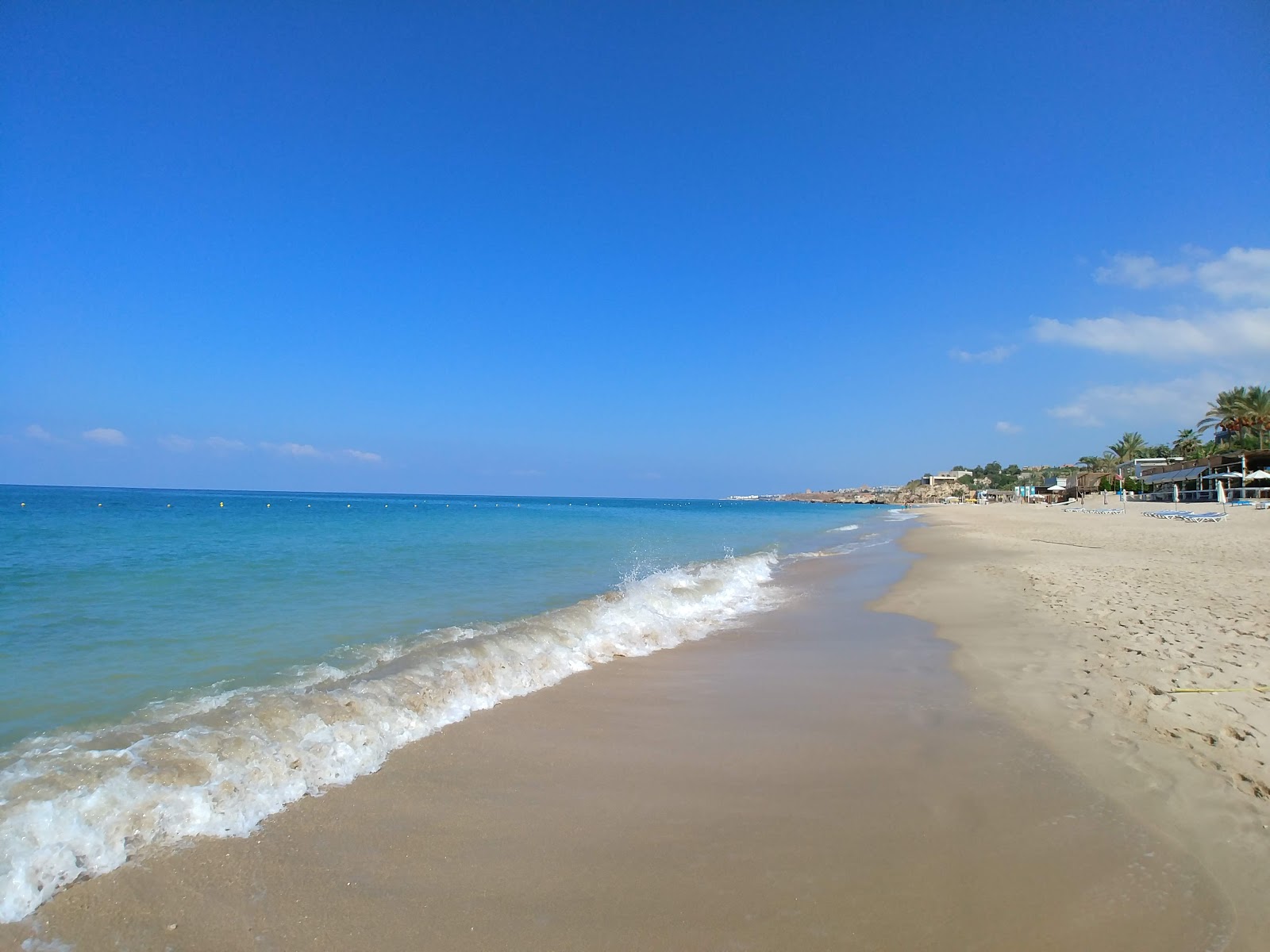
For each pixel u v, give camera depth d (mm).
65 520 29266
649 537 28312
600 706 5730
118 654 6668
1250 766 4215
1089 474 81500
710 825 3648
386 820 3623
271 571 13117
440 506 80500
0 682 5652
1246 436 59000
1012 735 4945
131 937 2617
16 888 2787
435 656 6680
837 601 11609
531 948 2654
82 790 3512
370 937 2695
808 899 2977
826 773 4336
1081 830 3549
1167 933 2732
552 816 3729
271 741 4398
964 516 52500
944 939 2705
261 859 3195
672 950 2643
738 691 6227
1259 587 10969
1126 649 7152
